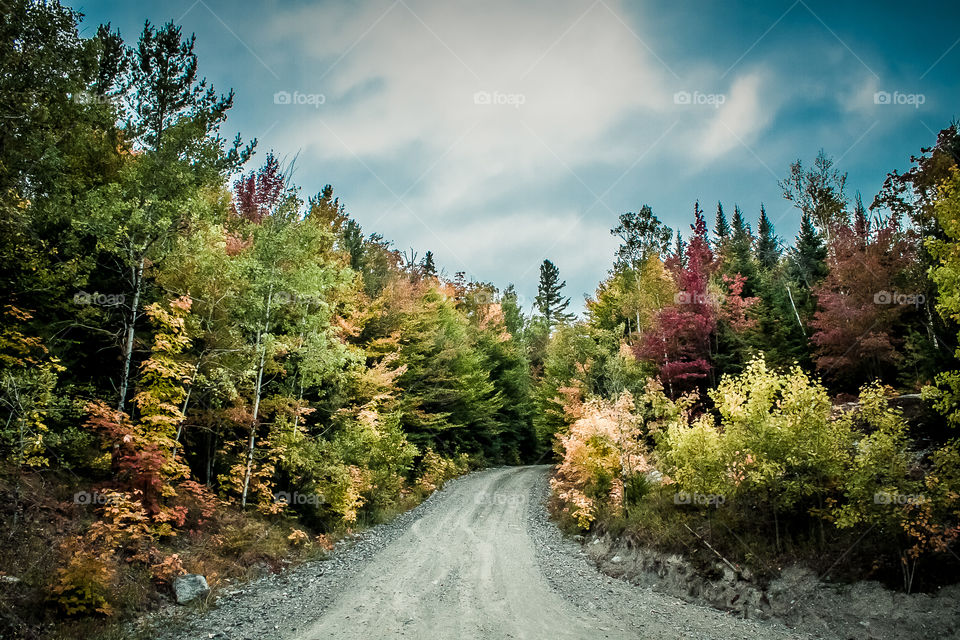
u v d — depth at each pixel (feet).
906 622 25.27
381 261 102.99
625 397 52.29
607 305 101.76
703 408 67.41
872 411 29.91
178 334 38.83
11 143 33.04
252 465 46.78
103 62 46.85
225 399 46.19
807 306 83.92
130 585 27.61
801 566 30.91
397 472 73.67
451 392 97.66
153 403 35.68
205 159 41.52
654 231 109.70
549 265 280.31
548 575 38.75
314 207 83.97
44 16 32.27
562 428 85.97
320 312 52.54
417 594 32.48
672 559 36.88
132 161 44.34
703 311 73.82
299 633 25.14
